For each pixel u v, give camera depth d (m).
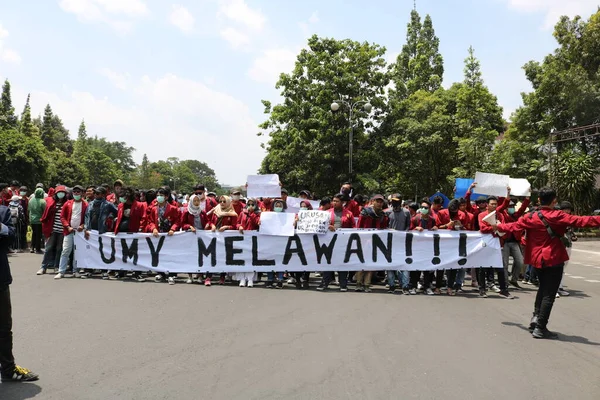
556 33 33.09
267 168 33.44
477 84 35.62
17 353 5.10
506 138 36.31
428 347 5.55
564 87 31.42
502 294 9.21
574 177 28.28
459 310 7.71
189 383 4.32
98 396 4.02
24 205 15.05
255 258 9.88
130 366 4.73
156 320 6.55
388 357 5.14
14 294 8.21
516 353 5.42
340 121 28.34
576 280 12.27
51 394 4.05
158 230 10.44
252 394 4.09
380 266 9.48
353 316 7.04
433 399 4.05
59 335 5.76
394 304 8.08
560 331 6.54
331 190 29.64
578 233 29.95
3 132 43.09
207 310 7.24
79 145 97.12
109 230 10.66
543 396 4.17
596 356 5.38
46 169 46.00
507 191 8.90
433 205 10.13
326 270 9.62
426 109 35.88
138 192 12.05
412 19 50.06
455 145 36.31
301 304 7.86
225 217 10.20
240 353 5.19
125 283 9.72
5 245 4.39
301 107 28.97
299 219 9.79
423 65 44.53
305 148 28.50
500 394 4.19
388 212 10.20
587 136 27.06
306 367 4.78
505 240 10.06
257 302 7.95
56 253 10.70
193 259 10.09
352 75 28.30
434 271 9.85
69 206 10.37
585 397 4.17
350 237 9.62
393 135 30.41
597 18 31.66
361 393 4.15
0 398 3.96
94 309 7.16
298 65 29.39
